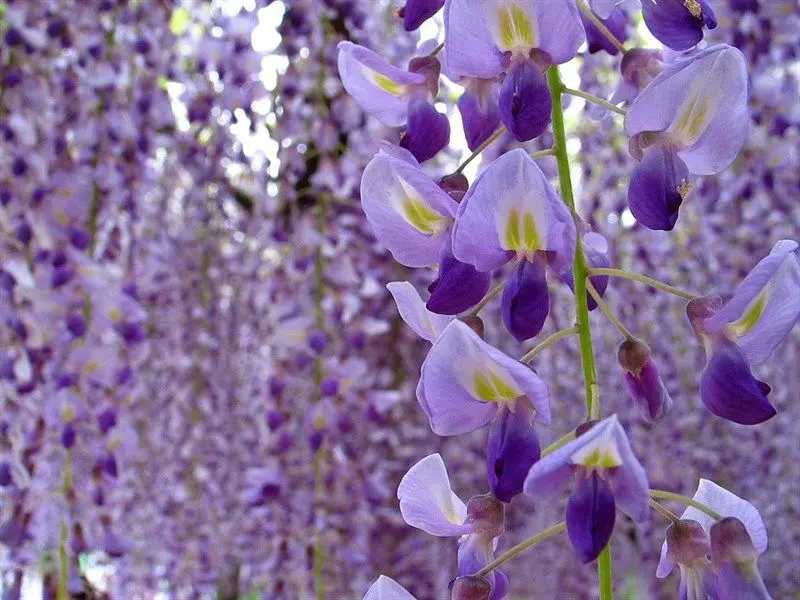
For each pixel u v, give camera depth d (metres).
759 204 4.43
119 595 4.50
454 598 1.19
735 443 4.88
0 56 3.63
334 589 3.90
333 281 3.94
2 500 3.48
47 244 3.44
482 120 1.37
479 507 1.26
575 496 1.01
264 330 4.46
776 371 4.90
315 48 3.99
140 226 4.12
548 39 1.17
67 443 3.31
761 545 1.26
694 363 4.80
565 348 4.96
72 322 3.37
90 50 3.76
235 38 3.98
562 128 1.27
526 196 1.09
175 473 4.62
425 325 1.33
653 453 4.78
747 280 1.11
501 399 1.11
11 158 3.51
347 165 3.96
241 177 4.68
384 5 4.33
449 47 1.18
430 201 1.20
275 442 3.88
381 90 1.43
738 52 1.13
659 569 1.23
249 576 4.81
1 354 3.40
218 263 4.77
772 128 4.00
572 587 5.21
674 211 1.16
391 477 4.58
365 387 3.97
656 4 1.25
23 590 3.34
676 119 1.18
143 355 3.71
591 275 1.24
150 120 3.93
